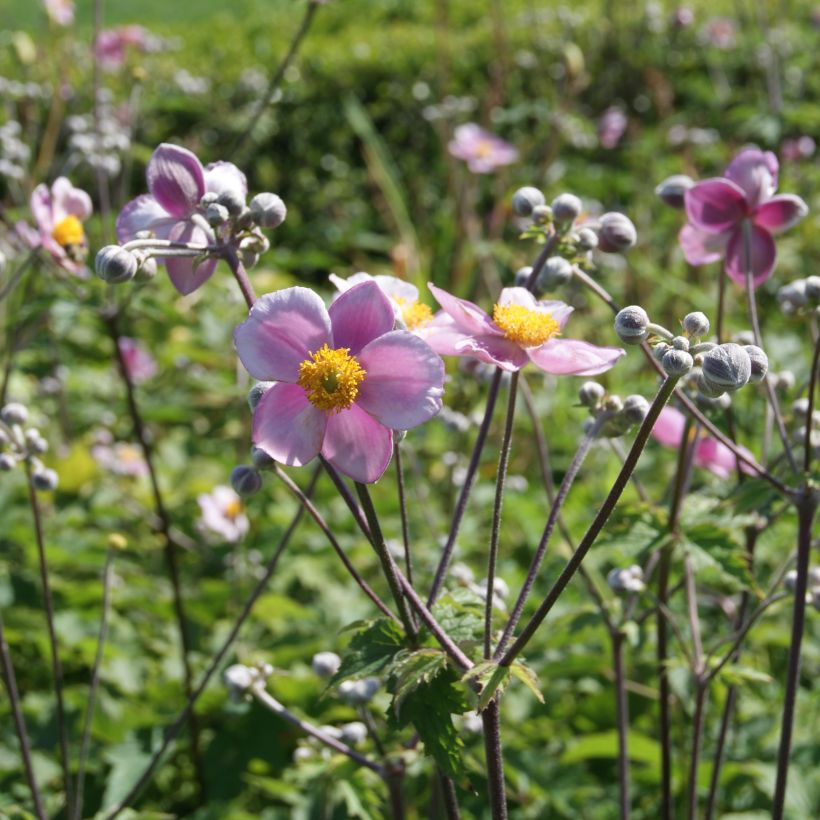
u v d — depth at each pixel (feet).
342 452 1.87
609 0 7.70
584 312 5.55
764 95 7.14
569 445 4.48
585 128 6.44
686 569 2.53
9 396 4.56
